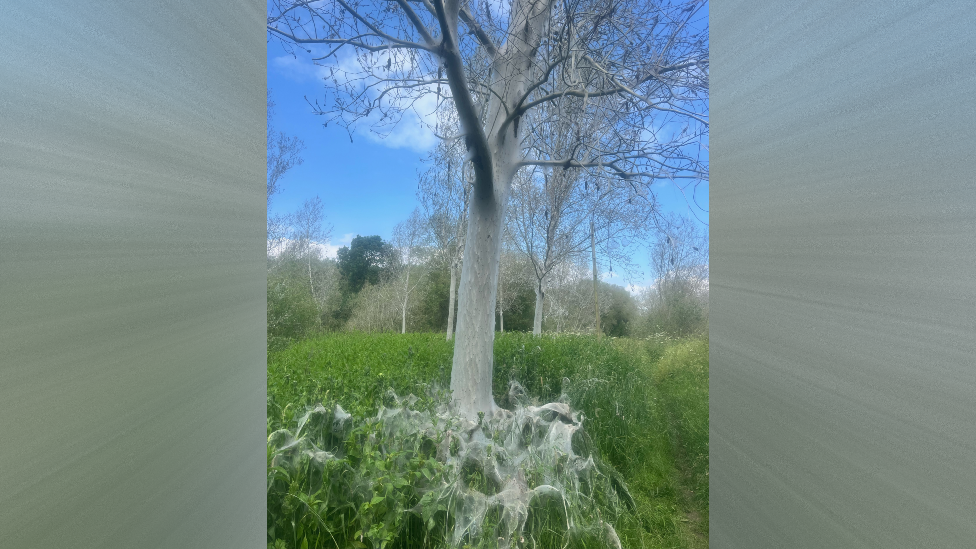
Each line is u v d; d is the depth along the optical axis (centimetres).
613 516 322
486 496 279
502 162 470
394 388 425
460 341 459
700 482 361
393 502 233
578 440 414
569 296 1638
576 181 830
